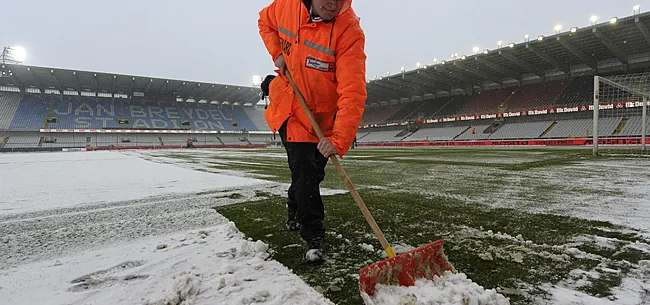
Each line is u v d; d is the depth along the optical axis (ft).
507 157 35.14
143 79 135.64
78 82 131.54
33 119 125.49
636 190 12.45
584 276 5.02
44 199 13.12
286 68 7.00
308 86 6.45
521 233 7.23
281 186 15.46
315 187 6.38
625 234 7.00
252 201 11.71
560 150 52.16
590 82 100.63
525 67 107.65
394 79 130.52
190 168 28.04
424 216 8.90
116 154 67.00
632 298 4.32
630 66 96.84
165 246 6.91
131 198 12.94
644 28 76.07
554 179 16.15
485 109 120.06
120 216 9.86
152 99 161.27
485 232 7.34
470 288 4.52
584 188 13.15
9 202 12.50
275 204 11.05
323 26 6.18
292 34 6.55
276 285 4.99
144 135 142.92
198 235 7.64
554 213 8.98
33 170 28.45
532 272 5.22
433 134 126.62
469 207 9.93
